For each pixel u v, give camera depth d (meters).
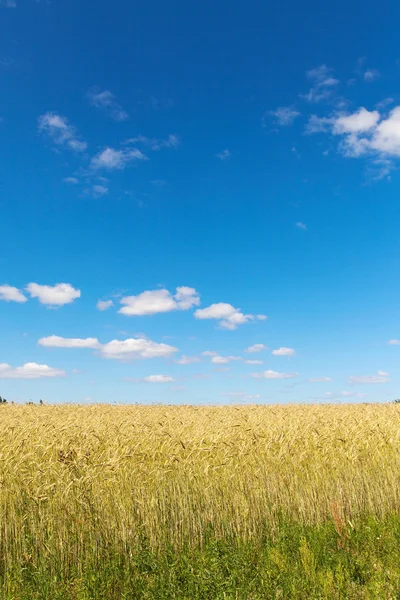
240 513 9.68
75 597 7.24
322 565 8.17
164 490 9.87
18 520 8.65
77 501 9.02
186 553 8.57
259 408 25.75
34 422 16.88
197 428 15.08
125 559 8.28
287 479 11.02
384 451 12.89
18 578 7.46
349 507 10.41
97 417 18.97
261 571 7.90
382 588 7.11
